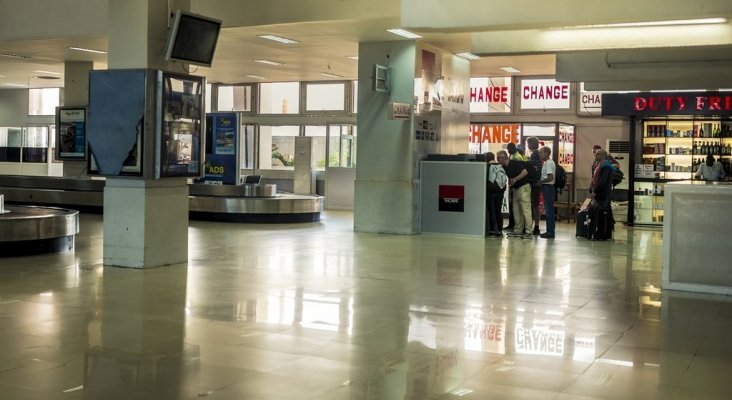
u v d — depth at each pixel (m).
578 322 6.91
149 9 9.54
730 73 13.20
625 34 10.80
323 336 6.16
